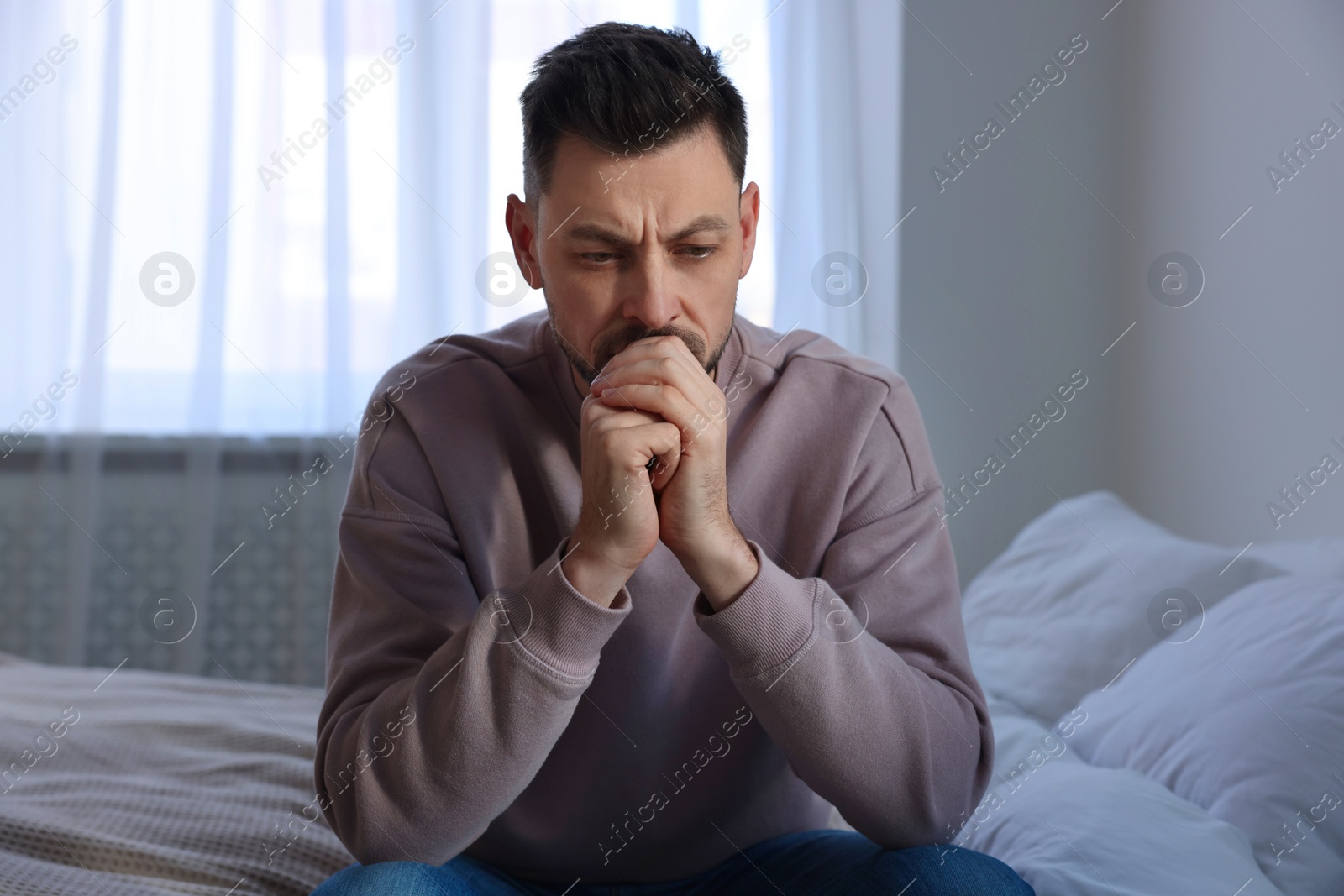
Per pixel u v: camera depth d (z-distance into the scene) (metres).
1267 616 1.19
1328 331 1.46
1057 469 2.20
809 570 0.99
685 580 0.96
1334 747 0.99
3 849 1.02
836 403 1.02
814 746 0.82
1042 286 2.20
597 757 0.94
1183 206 1.90
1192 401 1.86
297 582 2.37
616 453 0.81
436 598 0.94
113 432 2.37
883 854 0.83
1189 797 1.08
